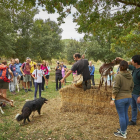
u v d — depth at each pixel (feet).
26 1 15.30
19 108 19.20
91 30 18.29
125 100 10.72
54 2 14.28
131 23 18.61
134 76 12.30
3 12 46.01
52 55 82.02
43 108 19.07
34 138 11.61
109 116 15.58
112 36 19.25
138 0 14.98
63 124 13.89
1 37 44.01
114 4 16.70
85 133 12.22
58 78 31.37
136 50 22.44
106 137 11.55
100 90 16.11
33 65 33.94
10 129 13.12
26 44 61.57
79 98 16.72
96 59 73.51
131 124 13.55
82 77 15.93
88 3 15.19
